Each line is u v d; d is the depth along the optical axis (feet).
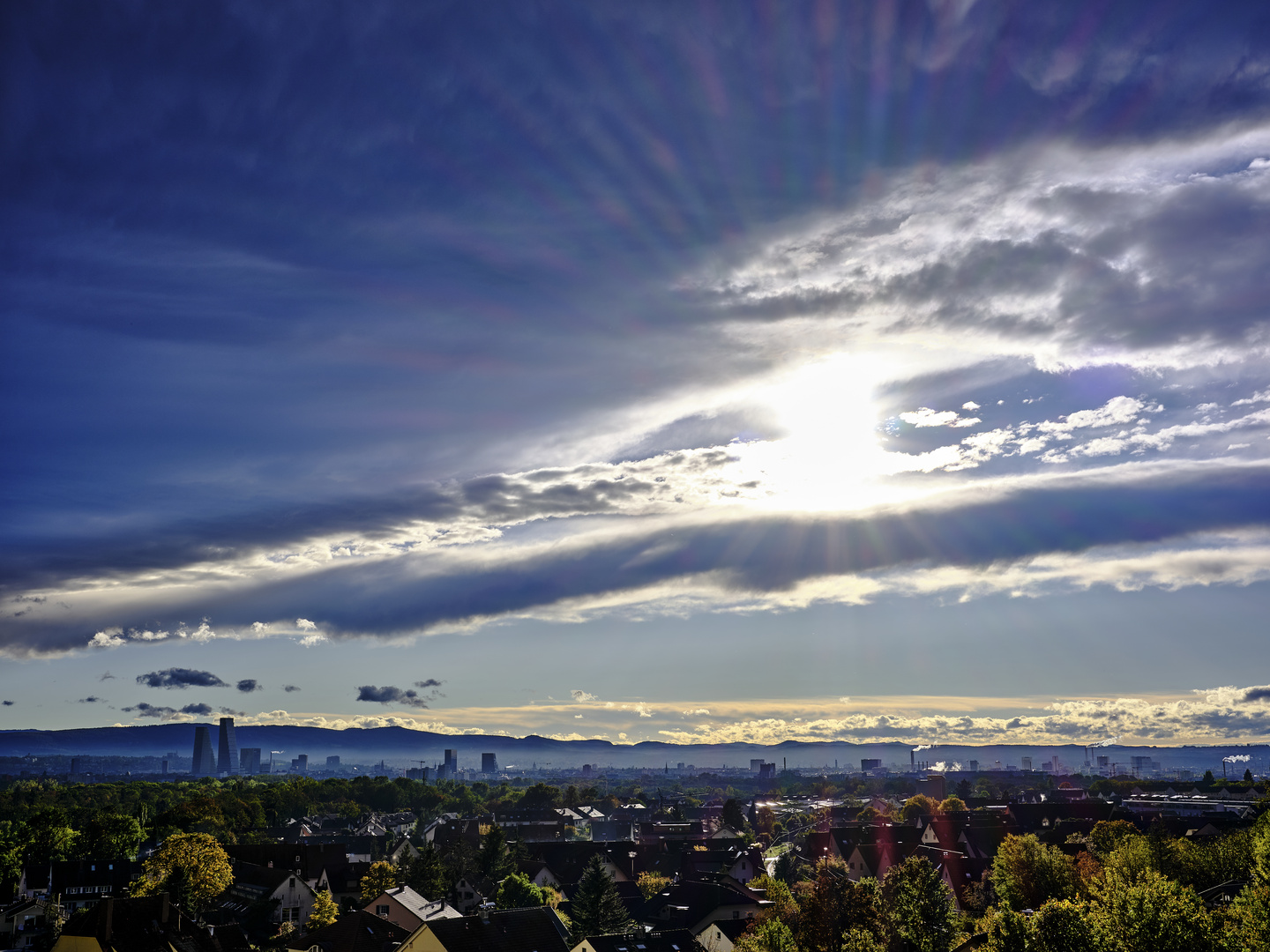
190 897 455.63
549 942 321.73
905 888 285.64
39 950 435.53
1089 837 477.77
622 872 597.52
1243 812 643.86
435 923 312.91
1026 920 220.23
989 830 570.87
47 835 652.07
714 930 371.76
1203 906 204.85
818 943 292.40
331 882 564.71
